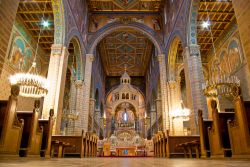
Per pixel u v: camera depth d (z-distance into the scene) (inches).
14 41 598.5
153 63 1018.1
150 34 779.4
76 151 374.0
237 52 621.0
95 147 550.3
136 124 1371.8
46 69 807.7
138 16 802.8
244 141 171.0
